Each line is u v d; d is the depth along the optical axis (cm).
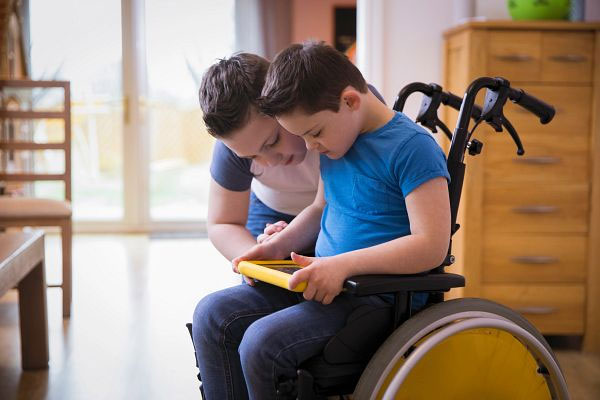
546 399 153
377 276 135
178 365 277
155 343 305
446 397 142
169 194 648
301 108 138
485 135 298
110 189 631
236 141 155
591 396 247
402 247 136
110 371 271
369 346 140
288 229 169
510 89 154
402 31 337
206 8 627
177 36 627
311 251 175
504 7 340
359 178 148
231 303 158
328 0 699
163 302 374
